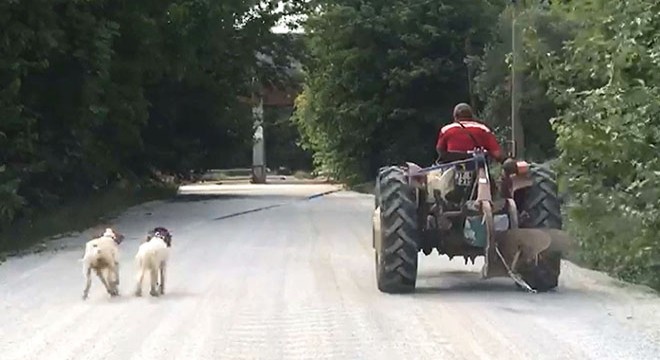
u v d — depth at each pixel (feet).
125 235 65.00
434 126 136.05
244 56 120.57
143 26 80.23
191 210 91.97
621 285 38.78
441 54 134.21
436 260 47.50
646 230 37.42
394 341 28.17
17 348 27.84
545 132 94.12
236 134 130.31
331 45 138.82
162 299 36.29
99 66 68.23
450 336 28.76
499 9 129.90
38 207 70.33
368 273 43.19
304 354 26.63
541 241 35.19
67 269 46.39
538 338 28.30
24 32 59.82
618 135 38.47
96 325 31.27
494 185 36.52
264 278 41.81
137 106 88.22
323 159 160.56
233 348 27.48
